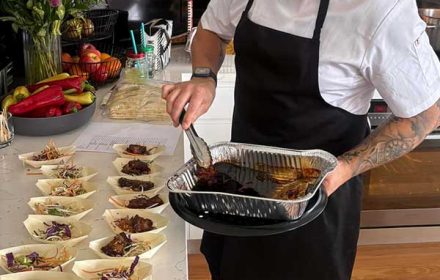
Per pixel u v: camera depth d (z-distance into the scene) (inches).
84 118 68.6
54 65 76.0
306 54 51.4
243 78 57.3
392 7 47.3
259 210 42.6
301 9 51.8
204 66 62.7
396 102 49.4
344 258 60.4
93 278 40.3
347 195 58.3
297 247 58.2
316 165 48.0
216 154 50.6
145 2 100.5
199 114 52.0
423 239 108.0
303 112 53.9
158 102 73.2
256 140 57.4
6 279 39.0
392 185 102.7
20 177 56.1
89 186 52.9
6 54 78.6
